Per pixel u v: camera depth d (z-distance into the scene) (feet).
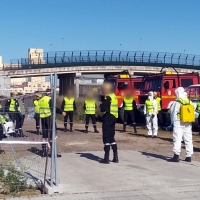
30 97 31.27
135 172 32.09
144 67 179.83
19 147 35.09
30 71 174.70
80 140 53.16
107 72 180.45
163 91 71.61
